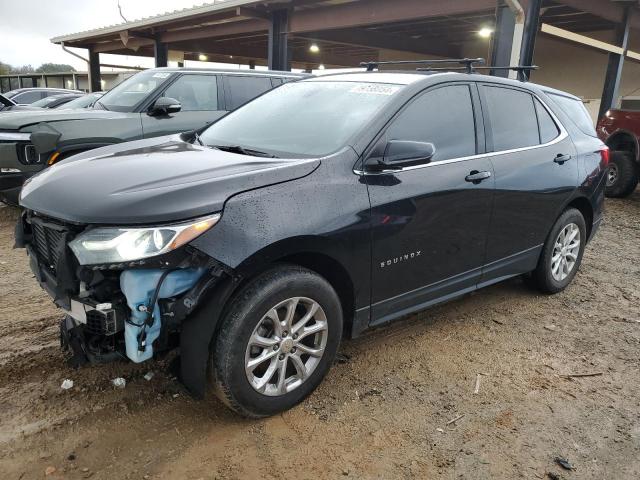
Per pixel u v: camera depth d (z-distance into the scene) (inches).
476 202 142.3
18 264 193.2
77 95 593.0
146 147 134.4
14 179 231.5
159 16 536.7
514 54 320.8
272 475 96.7
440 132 136.5
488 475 98.9
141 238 91.0
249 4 429.7
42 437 103.0
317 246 107.9
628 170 371.9
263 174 105.0
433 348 145.2
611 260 235.0
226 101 281.1
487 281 157.0
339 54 888.3
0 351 132.3
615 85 442.0
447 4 350.6
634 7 425.1
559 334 157.5
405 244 126.3
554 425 114.2
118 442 103.0
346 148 117.6
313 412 114.9
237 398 103.5
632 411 120.6
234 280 98.3
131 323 95.2
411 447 105.4
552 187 167.6
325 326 114.7
